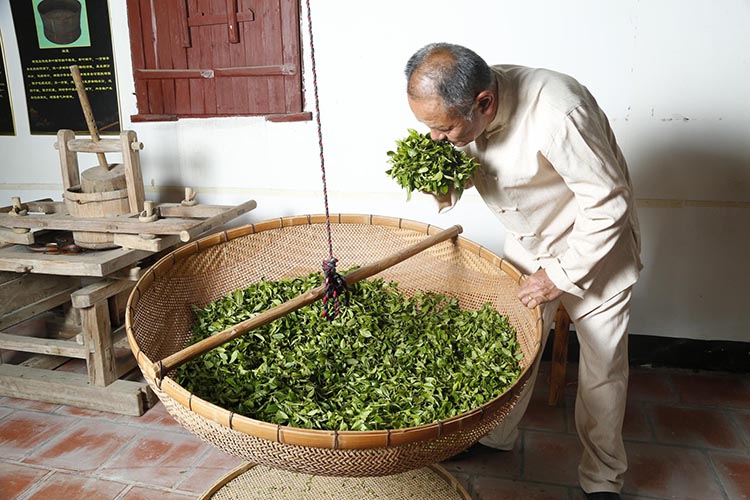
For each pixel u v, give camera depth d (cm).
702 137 265
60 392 271
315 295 177
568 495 217
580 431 211
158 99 316
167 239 262
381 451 130
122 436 249
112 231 255
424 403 168
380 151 298
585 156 162
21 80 334
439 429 130
